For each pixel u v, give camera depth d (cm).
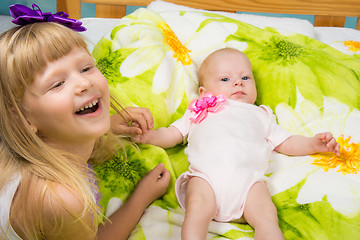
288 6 203
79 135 84
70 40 81
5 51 77
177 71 145
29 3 264
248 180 104
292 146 125
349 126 133
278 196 109
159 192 106
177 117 138
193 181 104
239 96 136
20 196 78
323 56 151
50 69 77
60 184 78
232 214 101
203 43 158
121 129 116
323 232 97
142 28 149
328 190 109
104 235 91
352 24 260
